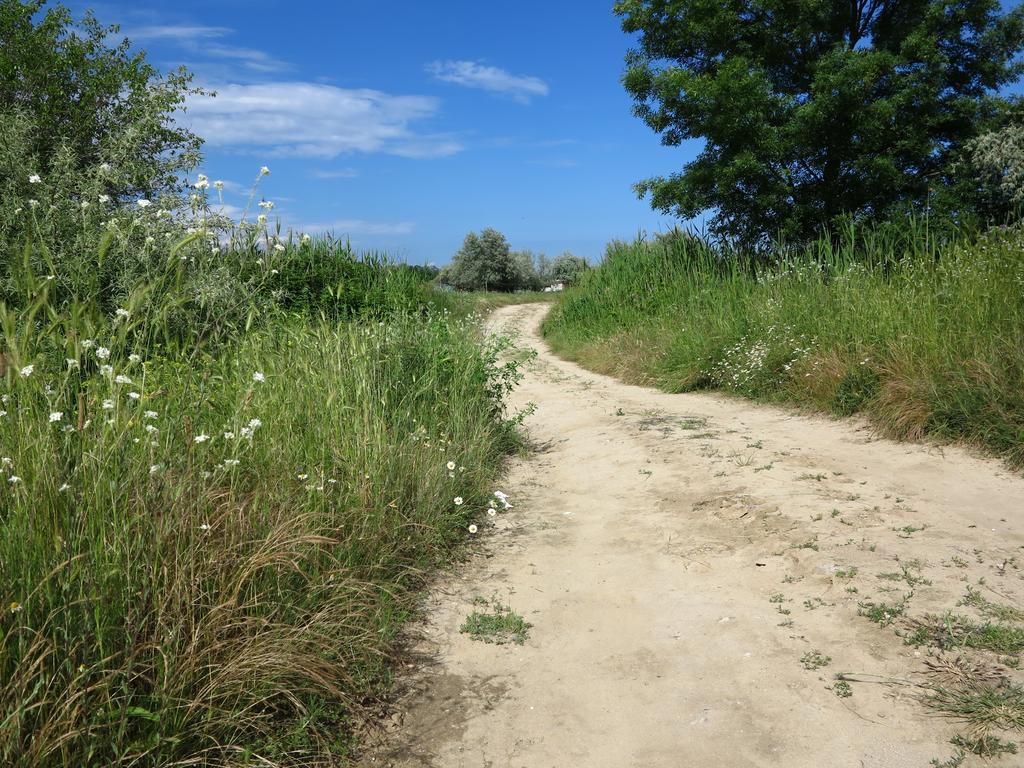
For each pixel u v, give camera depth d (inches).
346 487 180.4
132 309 142.6
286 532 139.6
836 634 139.7
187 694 104.7
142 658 103.9
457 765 108.8
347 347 251.3
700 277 666.2
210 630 110.9
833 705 118.4
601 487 254.2
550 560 189.9
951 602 145.6
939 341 298.0
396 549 176.4
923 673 123.9
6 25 657.6
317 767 107.0
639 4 770.2
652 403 412.2
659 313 649.0
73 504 108.3
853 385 319.6
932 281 346.9
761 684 126.6
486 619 154.6
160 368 175.2
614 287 804.0
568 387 507.5
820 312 414.9
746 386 406.0
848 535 183.2
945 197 646.5
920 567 162.2
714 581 169.5
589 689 128.9
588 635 148.8
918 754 104.8
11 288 192.9
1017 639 128.9
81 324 131.3
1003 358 267.3
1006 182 633.6
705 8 727.1
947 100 702.5
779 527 193.9
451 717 121.0
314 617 128.0
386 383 260.7
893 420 275.7
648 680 130.9
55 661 95.5
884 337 335.3
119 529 109.7
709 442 289.6
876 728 111.7
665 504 225.9
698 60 781.9
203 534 124.3
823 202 698.8
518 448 315.9
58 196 257.3
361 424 206.8
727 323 490.0
